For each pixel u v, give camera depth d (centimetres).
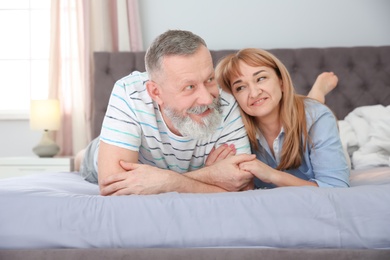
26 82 405
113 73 353
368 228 127
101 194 155
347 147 277
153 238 126
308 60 347
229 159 158
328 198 129
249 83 168
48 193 137
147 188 148
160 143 168
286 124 171
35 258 124
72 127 372
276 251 121
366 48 348
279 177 156
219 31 370
